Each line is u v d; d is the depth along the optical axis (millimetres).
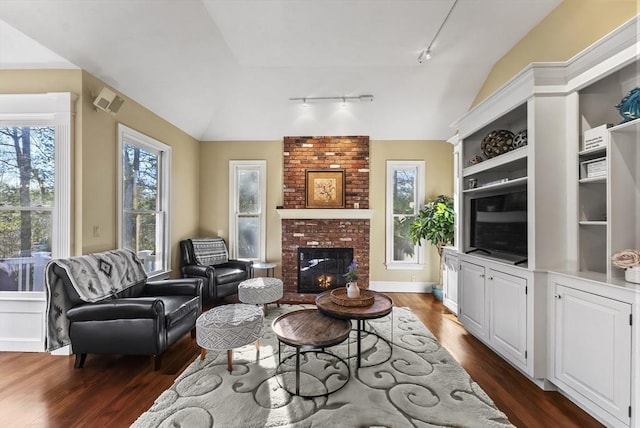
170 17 2568
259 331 2344
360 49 3277
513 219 2418
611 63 1791
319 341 1903
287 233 4762
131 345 2232
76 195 2520
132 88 3043
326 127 4680
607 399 1617
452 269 3664
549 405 1873
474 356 2537
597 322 1678
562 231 2098
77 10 2168
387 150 4848
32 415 1753
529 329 2096
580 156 2076
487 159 2877
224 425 1646
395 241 4891
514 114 2662
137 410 1805
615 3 2047
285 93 4105
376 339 2820
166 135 3871
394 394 1933
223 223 4910
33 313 2545
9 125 2547
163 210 3895
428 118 4473
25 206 2555
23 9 2041
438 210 4203
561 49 2525
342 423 1658
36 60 2426
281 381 2078
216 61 3369
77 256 2455
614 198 1777
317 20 2785
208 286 3789
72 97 2477
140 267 2969
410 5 2570
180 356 2512
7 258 2572
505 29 2893
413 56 3414
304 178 4801
